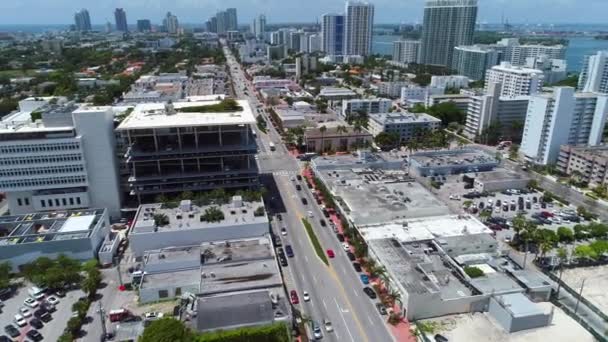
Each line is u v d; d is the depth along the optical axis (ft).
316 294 411.54
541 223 559.38
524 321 359.46
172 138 609.83
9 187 518.37
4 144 501.15
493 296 381.81
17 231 469.98
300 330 363.15
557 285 420.36
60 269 416.26
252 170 582.76
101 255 455.22
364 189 609.42
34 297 402.11
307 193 647.56
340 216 556.51
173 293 398.62
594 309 387.14
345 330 364.79
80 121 516.73
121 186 587.68
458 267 429.79
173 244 471.62
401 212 534.37
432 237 483.51
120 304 394.93
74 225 476.95
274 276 408.26
